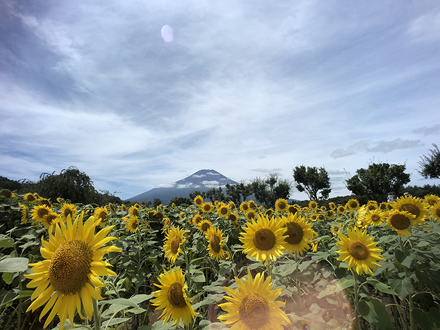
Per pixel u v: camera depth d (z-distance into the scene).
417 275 3.47
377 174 40.91
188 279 4.29
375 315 2.86
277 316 2.13
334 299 3.52
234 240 7.61
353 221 5.96
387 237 4.68
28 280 4.77
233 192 70.88
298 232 3.94
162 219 9.36
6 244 3.11
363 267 3.18
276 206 9.83
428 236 4.44
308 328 2.81
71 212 7.68
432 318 3.20
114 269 6.30
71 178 22.92
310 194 60.81
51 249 2.09
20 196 10.75
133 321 4.82
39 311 5.26
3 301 3.19
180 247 4.66
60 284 1.86
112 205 11.73
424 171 42.41
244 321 2.13
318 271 3.98
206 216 9.35
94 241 1.99
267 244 3.47
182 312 2.75
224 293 3.48
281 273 3.41
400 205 5.13
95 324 2.20
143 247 6.62
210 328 2.88
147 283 6.98
